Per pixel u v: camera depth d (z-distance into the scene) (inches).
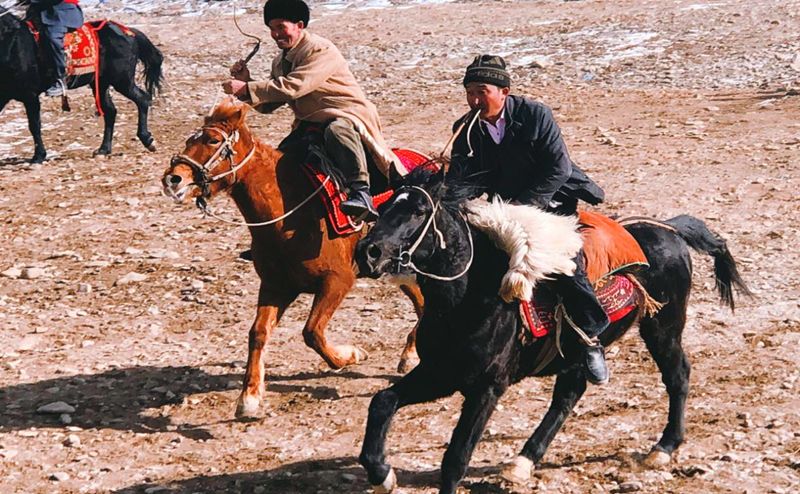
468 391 285.1
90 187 693.9
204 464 341.1
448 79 947.3
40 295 512.7
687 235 333.4
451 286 278.2
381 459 278.5
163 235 593.0
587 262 301.3
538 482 313.4
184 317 479.8
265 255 372.5
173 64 1075.3
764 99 789.9
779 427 344.8
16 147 824.3
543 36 1058.7
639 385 382.9
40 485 330.6
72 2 750.5
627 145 697.6
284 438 358.3
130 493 322.0
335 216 372.5
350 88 389.7
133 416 379.9
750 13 1045.2
